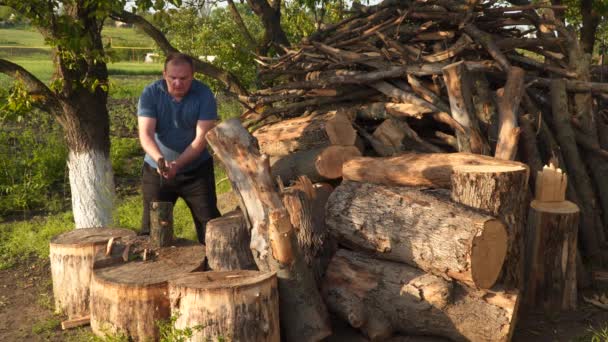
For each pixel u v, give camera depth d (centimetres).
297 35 1170
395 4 734
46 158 1143
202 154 541
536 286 509
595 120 662
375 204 474
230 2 1044
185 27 1131
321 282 493
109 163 795
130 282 442
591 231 600
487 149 553
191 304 388
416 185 496
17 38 8506
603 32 1173
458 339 436
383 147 594
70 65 730
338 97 683
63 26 672
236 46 1031
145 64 4947
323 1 1032
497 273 436
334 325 483
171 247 516
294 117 751
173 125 527
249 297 388
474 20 673
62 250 520
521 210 464
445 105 592
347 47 736
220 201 766
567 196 597
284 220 421
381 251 464
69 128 770
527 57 664
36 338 496
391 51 678
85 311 521
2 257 727
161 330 414
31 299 591
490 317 427
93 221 782
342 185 510
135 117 1638
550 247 500
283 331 447
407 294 445
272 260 431
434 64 612
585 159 640
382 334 452
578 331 469
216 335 384
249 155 459
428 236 438
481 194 445
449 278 439
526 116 576
